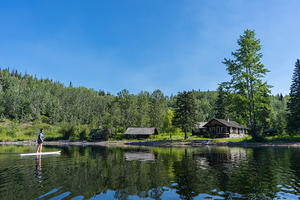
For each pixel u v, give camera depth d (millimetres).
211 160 16266
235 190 7645
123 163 14953
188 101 53031
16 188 7926
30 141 66625
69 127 73188
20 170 12023
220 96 77312
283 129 57688
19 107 123688
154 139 60500
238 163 14453
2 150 30062
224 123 56469
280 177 9750
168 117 68812
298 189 7703
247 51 40844
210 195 7051
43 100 143000
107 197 6824
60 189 7789
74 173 11031
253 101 39188
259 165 13414
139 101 107562
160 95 166625
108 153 24016
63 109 141500
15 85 161000
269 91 38625
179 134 73250
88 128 75875
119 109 80750
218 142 39000
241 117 43406
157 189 7809
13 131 80562
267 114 66250
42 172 11336
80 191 7527
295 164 13734
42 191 7508
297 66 50281
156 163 14836
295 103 48469
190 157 18641
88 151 27641
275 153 21312
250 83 39969
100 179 9539
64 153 24219
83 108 152250
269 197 6781
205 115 110688
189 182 8891
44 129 95375
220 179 9445
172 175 10398
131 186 8234
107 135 66875
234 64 41531
